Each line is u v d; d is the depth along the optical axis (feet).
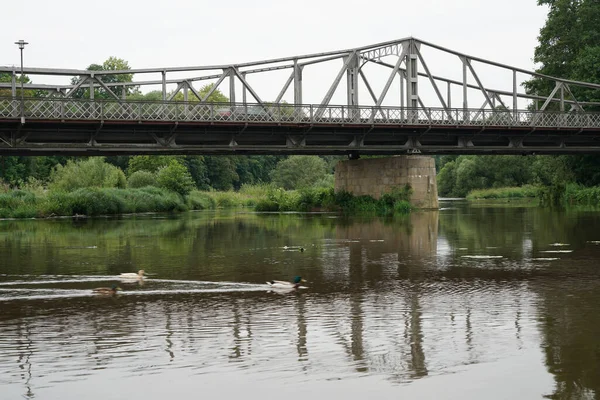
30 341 47.96
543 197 269.23
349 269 80.69
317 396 37.42
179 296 63.77
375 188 223.92
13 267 83.82
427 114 200.75
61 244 113.09
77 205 217.56
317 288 67.72
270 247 106.01
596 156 271.90
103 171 278.87
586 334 48.44
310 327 51.29
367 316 54.75
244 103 176.55
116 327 51.70
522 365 42.04
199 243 113.80
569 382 39.06
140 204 251.60
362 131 193.67
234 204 326.85
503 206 249.34
